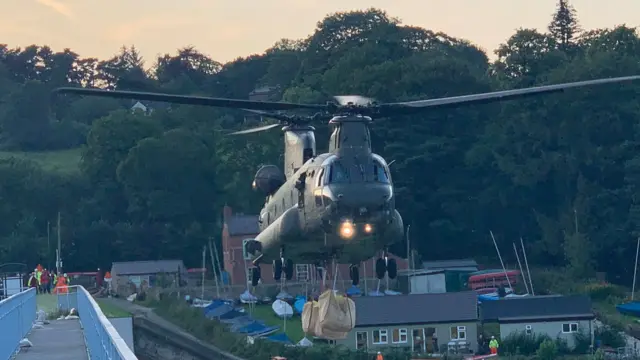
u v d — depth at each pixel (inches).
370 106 3902.6
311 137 4293.8
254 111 4352.9
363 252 3929.6
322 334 4119.1
